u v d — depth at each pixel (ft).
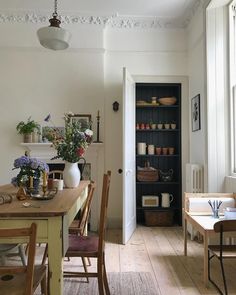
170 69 14.34
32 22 13.74
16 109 13.76
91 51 13.93
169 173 14.84
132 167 13.10
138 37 14.28
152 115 15.33
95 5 12.66
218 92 11.10
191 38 13.73
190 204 9.69
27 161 7.12
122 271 8.80
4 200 6.02
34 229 4.01
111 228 13.91
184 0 12.27
